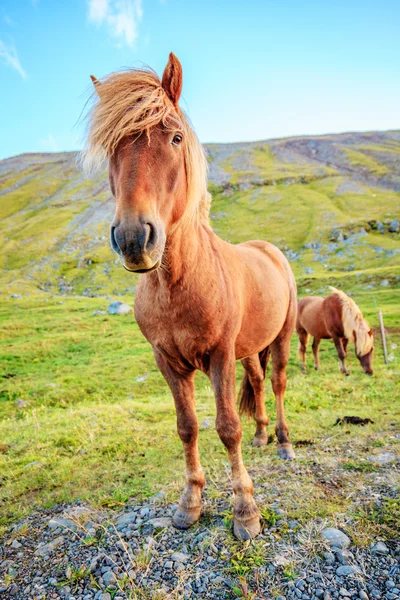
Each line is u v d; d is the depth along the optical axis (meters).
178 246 2.47
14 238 64.56
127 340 18.00
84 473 4.21
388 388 7.44
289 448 4.09
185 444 2.97
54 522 3.17
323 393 7.32
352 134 132.12
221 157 120.25
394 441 4.14
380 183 77.44
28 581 2.50
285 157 113.31
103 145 2.18
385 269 34.72
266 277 3.79
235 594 2.16
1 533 3.13
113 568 2.50
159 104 2.11
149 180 2.03
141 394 11.20
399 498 2.88
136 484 3.75
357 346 10.11
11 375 13.87
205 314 2.61
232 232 60.44
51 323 22.41
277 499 3.06
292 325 4.59
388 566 2.26
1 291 39.41
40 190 100.69
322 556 2.38
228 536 2.66
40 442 5.42
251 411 4.67
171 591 2.24
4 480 4.31
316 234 53.22
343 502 2.94
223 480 3.53
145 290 2.78
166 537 2.75
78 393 11.45
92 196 91.94
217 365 2.73
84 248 59.25
